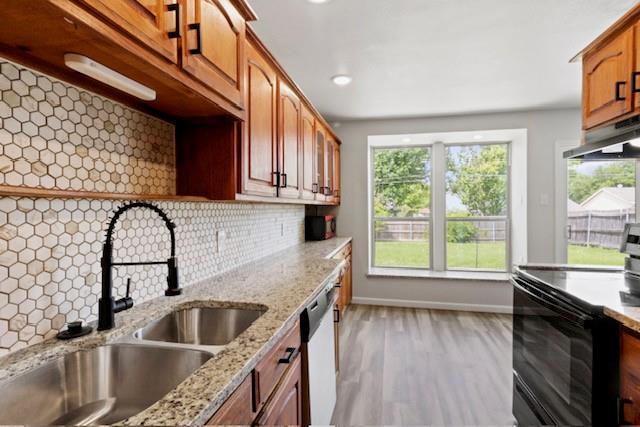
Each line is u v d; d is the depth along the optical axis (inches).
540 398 64.7
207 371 33.3
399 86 119.7
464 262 176.7
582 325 50.4
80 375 39.7
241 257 93.6
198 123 61.1
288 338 50.6
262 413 40.8
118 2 30.3
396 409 83.0
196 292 63.7
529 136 151.1
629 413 47.4
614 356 49.8
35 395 35.6
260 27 81.0
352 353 113.6
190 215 70.0
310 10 74.1
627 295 55.9
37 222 39.5
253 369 38.3
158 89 43.3
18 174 37.1
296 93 92.4
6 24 28.1
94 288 47.1
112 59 34.5
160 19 36.0
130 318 48.4
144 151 55.4
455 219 177.8
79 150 44.3
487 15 76.5
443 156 177.2
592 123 74.8
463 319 147.6
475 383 94.7
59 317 42.2
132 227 54.6
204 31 44.6
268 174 72.3
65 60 34.1
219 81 49.5
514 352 77.1
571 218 149.9
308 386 58.2
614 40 67.6
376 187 184.9
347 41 88.1
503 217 172.9
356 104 140.6
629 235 71.9
